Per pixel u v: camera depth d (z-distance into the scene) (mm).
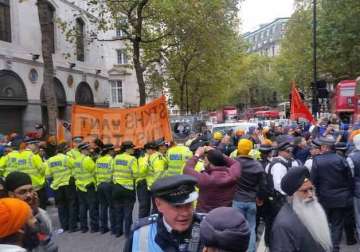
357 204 7297
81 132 12484
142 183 9047
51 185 9930
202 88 43781
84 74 30688
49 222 4309
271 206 7020
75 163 9641
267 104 75250
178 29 26312
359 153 7277
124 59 46281
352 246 7891
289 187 3447
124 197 9125
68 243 8836
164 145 9539
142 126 12609
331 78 36562
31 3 24219
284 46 46062
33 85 24109
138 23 21906
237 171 5898
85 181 9570
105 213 9586
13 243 2900
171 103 43688
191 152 9047
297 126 17750
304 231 3348
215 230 2256
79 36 25156
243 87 72812
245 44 41531
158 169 8812
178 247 2855
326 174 6992
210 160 5934
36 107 24281
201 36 28750
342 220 7133
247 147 7078
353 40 30125
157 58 29625
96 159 9992
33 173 9719
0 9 21844
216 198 5793
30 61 23781
